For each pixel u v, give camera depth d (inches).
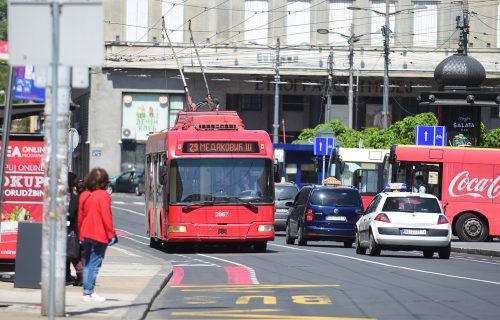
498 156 3191.4
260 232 2486.5
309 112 6953.7
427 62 6599.4
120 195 6437.0
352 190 2915.8
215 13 6648.6
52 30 923.4
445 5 6688.0
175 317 1202.6
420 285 1625.2
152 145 2812.5
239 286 1620.3
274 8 6692.9
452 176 3198.8
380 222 2388.0
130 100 6663.4
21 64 925.2
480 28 6624.0
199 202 2471.7
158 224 2620.6
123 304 1272.1
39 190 1572.3
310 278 1769.2
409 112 6830.7
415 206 2406.5
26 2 924.0
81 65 932.6
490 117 6752.0
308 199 2913.4
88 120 6697.8
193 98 6692.9
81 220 1295.5
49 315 924.6
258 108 6988.2
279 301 1384.1
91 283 1300.4
